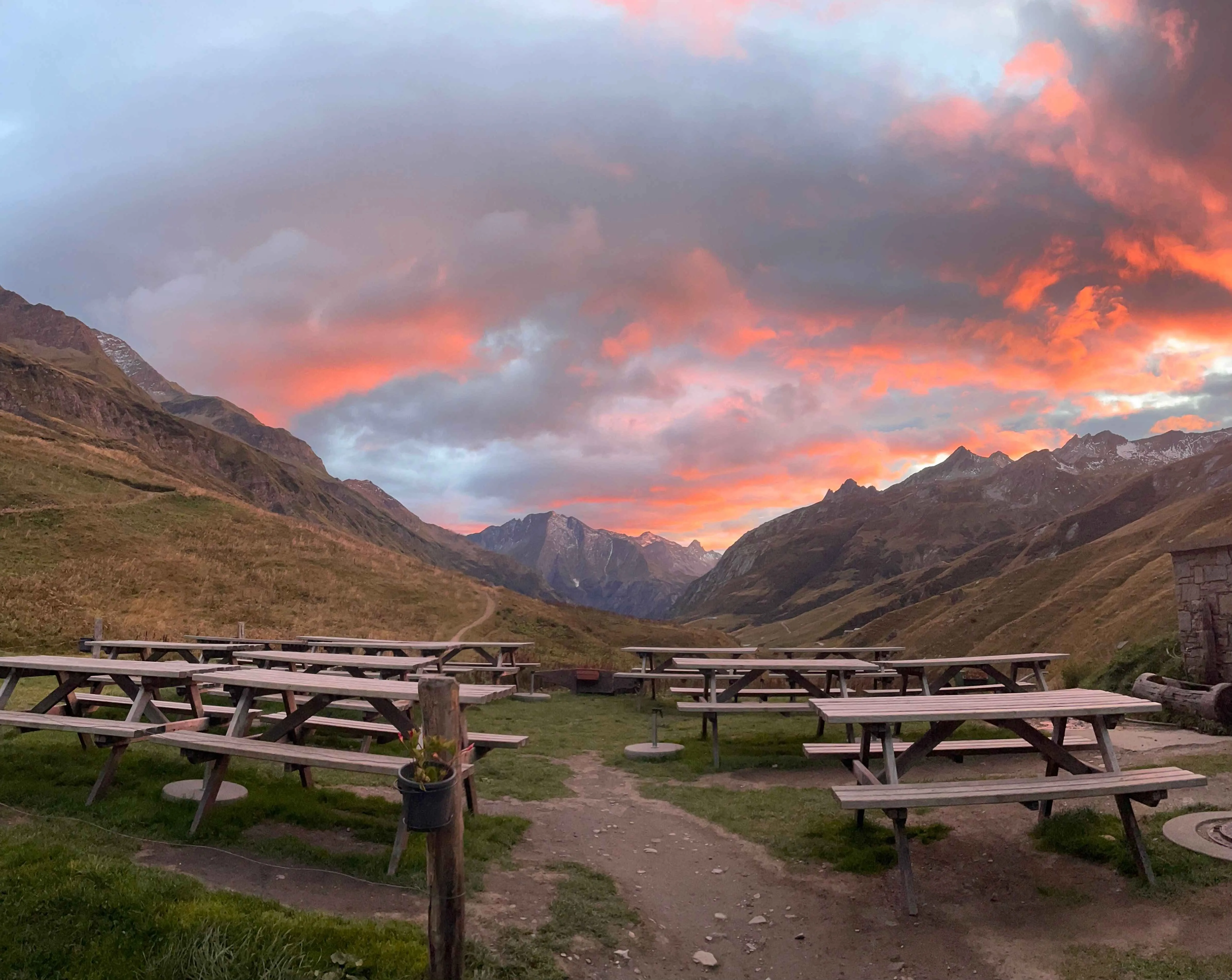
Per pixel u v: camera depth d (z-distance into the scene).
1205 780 5.70
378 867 5.54
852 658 14.41
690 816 7.86
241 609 30.67
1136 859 5.55
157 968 3.79
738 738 11.77
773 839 6.98
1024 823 6.88
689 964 4.83
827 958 4.86
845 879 6.02
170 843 5.79
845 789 5.62
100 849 5.41
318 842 6.09
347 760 5.77
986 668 12.07
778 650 15.10
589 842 6.95
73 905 4.18
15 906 4.11
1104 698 6.63
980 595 141.62
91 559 31.45
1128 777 5.80
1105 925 4.92
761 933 5.24
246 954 3.91
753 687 18.34
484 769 9.50
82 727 6.68
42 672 8.59
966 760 9.66
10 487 37.66
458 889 3.79
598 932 5.05
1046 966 4.50
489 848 6.30
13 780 6.98
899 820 5.50
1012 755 9.89
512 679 19.30
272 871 5.40
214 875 5.24
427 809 3.66
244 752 6.01
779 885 6.01
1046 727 11.27
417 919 4.80
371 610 35.16
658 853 6.77
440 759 3.83
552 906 5.34
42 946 3.85
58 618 24.09
